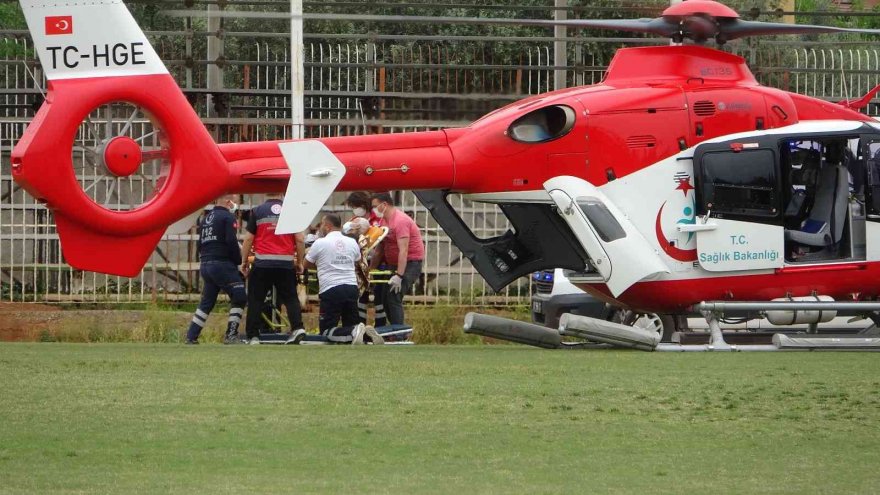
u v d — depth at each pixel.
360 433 27.81
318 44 82.25
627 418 30.12
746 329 56.75
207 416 29.70
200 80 79.56
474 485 22.72
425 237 75.12
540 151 49.91
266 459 24.88
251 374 37.97
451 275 75.62
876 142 51.84
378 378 37.12
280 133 75.31
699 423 29.52
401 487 22.44
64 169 46.34
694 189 50.53
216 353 46.31
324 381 36.28
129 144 47.66
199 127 48.22
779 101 51.50
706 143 50.47
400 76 77.75
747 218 50.66
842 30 50.06
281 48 83.75
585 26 50.25
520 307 74.12
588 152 49.97
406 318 68.69
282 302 61.00
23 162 45.78
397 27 83.50
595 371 39.41
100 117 74.31
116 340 65.88
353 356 45.12
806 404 32.25
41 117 46.28
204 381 36.06
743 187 50.56
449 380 36.69
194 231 73.69
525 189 50.09
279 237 58.00
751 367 40.78
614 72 51.97
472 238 51.25
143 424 28.50
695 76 51.53
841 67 76.69
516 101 56.66
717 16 51.03
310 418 29.61
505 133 49.72
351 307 58.06
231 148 48.84
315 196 48.09
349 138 49.06
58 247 74.38
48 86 46.94
